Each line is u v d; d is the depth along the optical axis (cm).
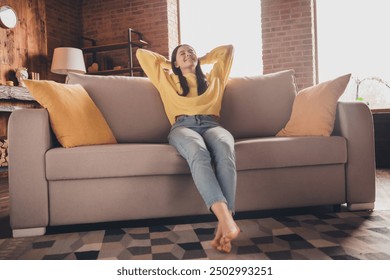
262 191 182
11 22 464
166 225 177
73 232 170
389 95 445
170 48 548
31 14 501
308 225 169
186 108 193
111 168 167
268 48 490
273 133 227
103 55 581
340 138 186
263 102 230
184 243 150
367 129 190
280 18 484
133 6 562
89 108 196
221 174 152
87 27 589
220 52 228
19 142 164
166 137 219
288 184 184
